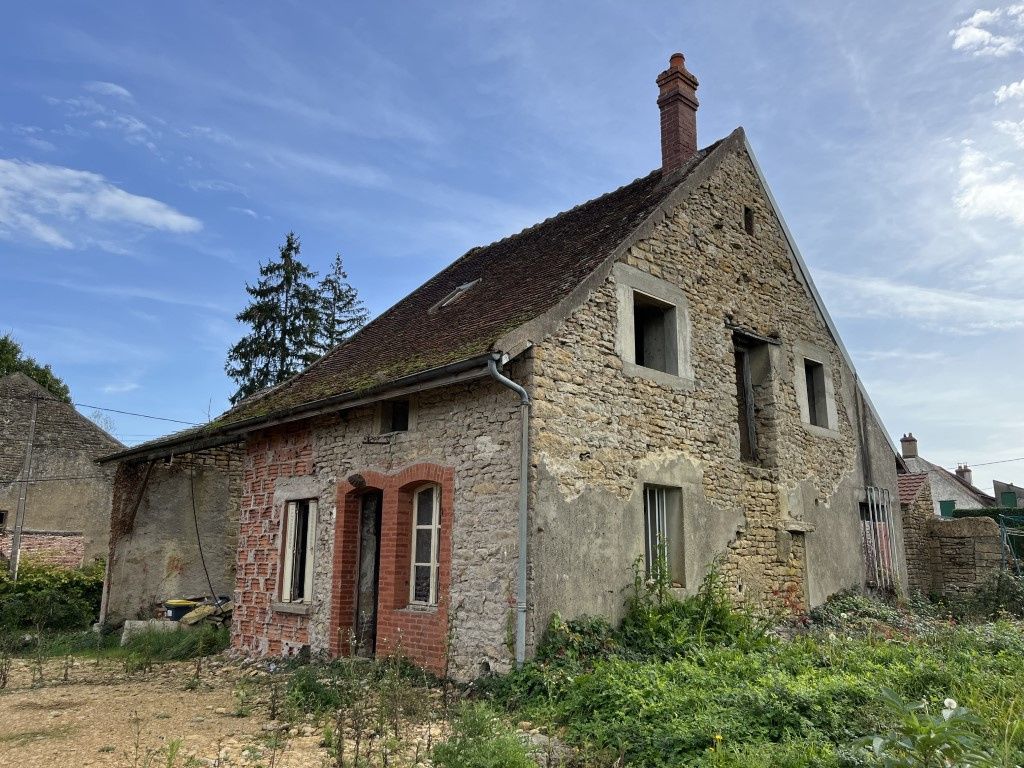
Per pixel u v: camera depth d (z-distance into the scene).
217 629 13.17
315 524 11.02
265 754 5.89
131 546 14.60
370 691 7.89
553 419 8.52
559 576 8.23
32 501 24.11
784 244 13.56
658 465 9.80
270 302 30.34
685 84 13.12
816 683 6.30
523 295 10.23
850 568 13.29
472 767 5.16
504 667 7.95
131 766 5.59
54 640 13.71
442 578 8.88
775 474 11.93
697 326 11.04
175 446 13.38
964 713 4.66
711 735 5.31
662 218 10.82
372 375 10.10
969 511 28.28
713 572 9.76
